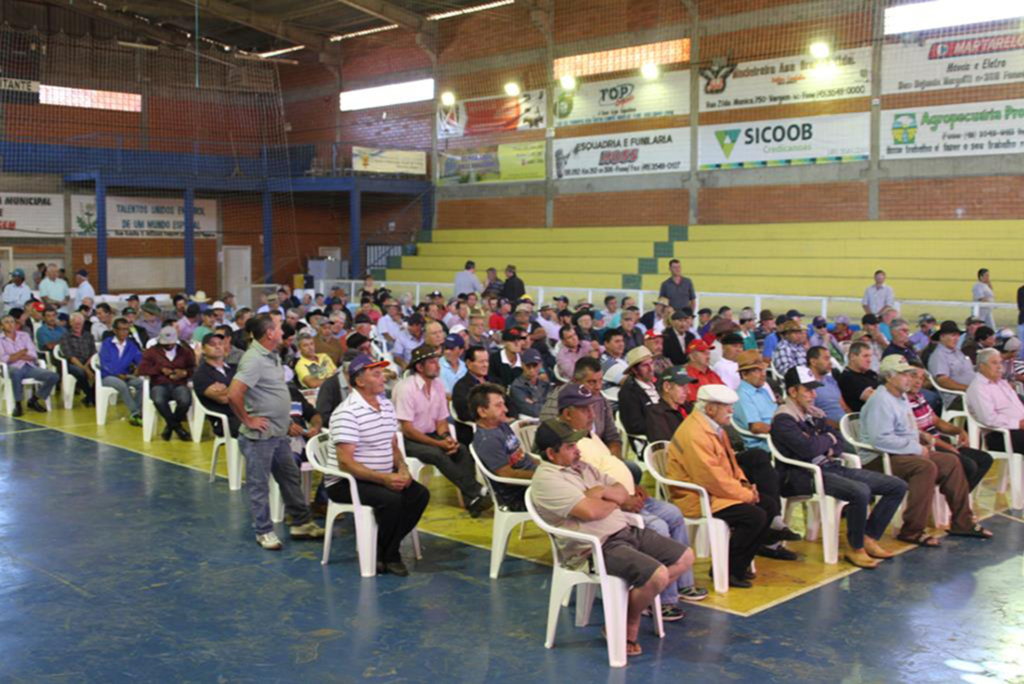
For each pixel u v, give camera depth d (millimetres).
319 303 16875
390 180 27094
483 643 5254
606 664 4980
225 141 30797
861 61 19516
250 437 6969
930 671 4906
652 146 22844
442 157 27500
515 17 25281
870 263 18609
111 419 12508
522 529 7301
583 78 24031
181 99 29891
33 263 26812
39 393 13055
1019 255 17359
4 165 26156
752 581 6332
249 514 7910
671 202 22578
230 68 31047
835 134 19984
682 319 11172
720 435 6324
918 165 18969
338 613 5699
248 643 5238
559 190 24734
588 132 24047
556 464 5344
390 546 6418
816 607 5836
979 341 10719
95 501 8289
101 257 26375
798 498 6863
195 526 7551
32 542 7098
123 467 9617
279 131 31922
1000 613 5754
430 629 5453
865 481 6836
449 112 27109
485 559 6797
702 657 5070
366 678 4805
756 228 20875
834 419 8391
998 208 18047
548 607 5758
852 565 6715
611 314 15234
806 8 20141
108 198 27891
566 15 24219
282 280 30125
